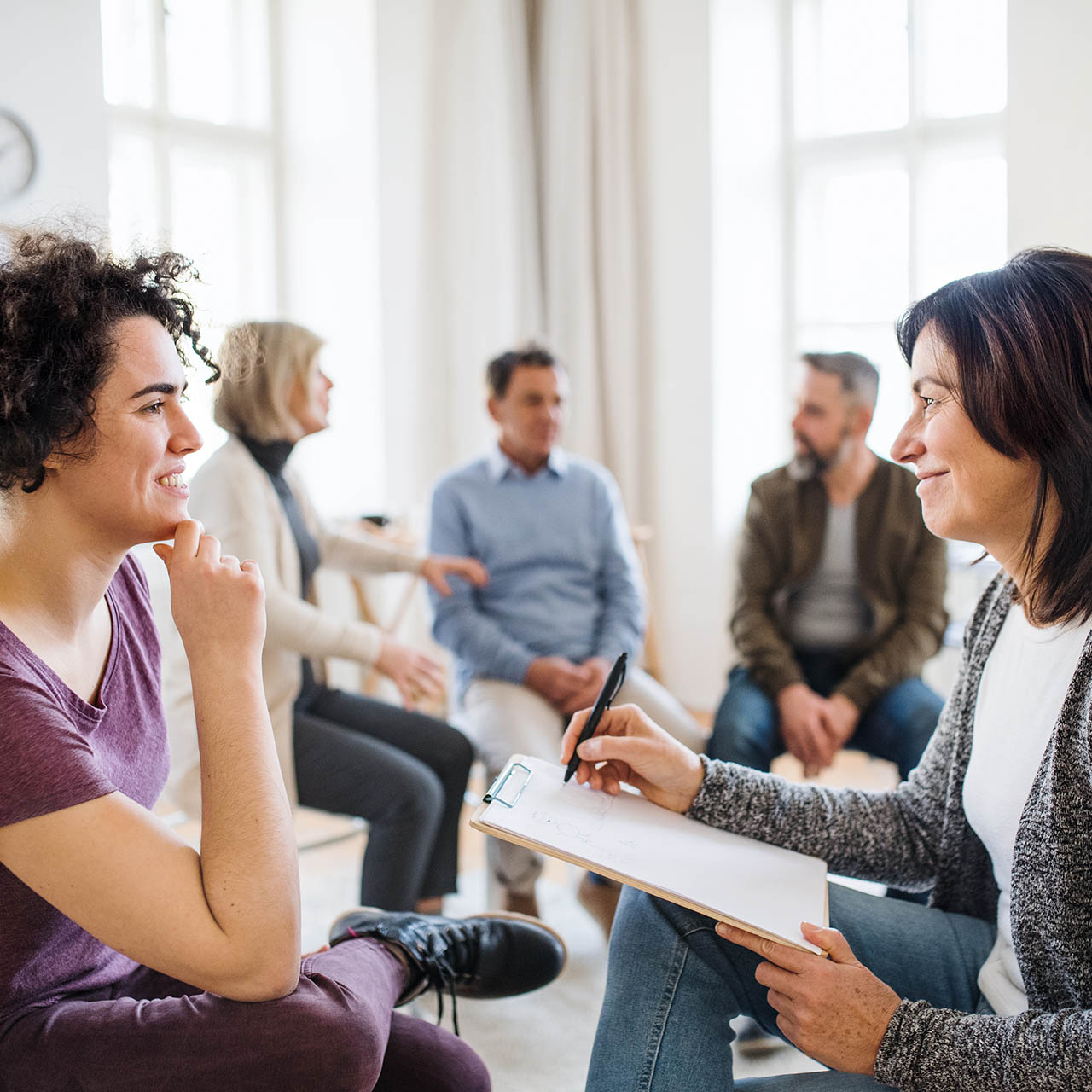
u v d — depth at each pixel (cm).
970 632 130
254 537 214
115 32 364
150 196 374
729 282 400
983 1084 96
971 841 127
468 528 272
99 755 110
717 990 117
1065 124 293
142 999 114
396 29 378
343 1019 103
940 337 111
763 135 404
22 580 104
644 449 419
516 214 393
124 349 102
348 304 395
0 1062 100
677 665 420
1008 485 109
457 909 246
